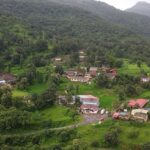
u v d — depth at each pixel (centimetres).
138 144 18812
